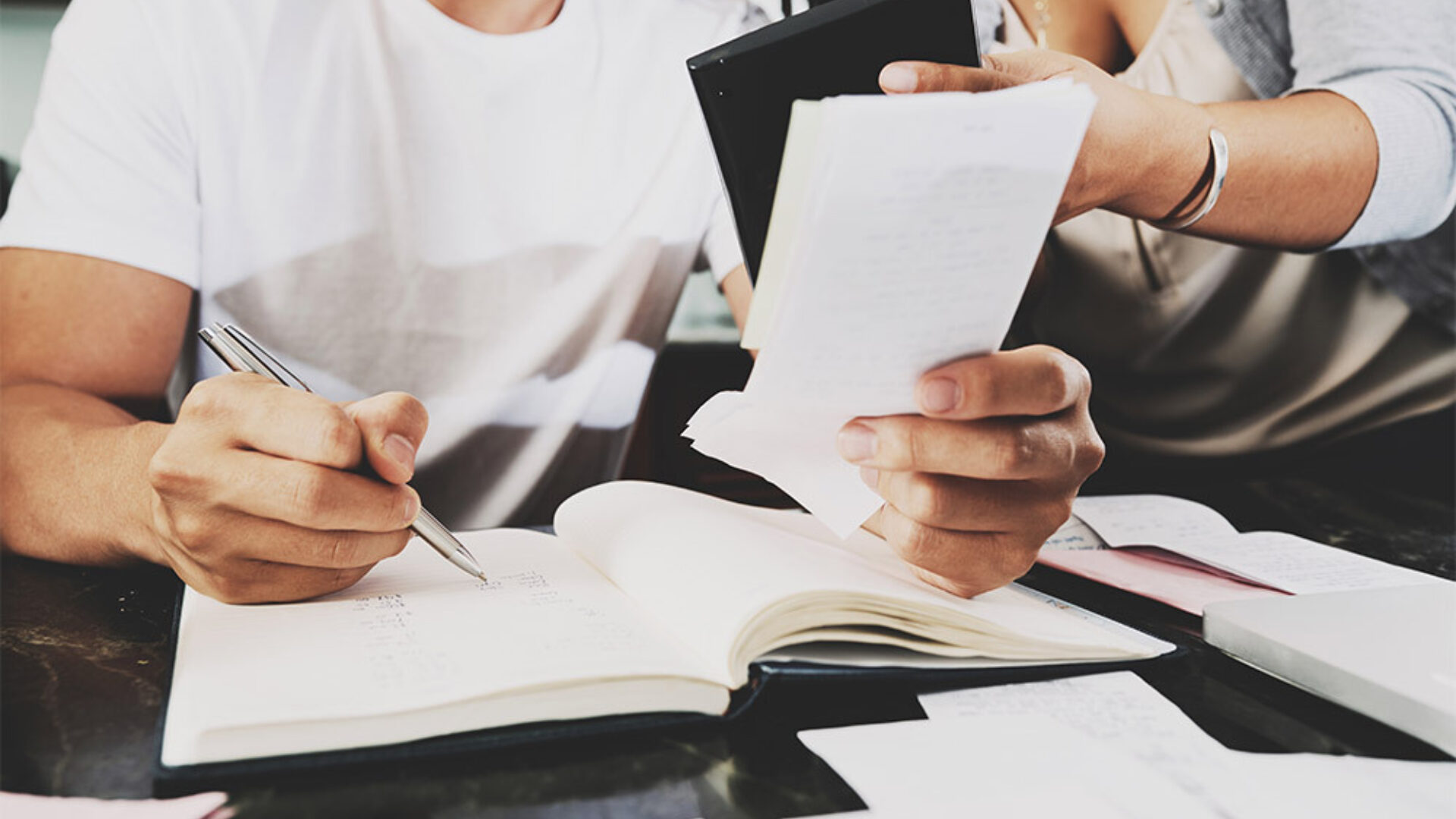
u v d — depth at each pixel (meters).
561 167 1.15
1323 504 0.96
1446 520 0.88
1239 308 1.46
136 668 0.49
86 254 0.92
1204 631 0.55
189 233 1.01
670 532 0.57
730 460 0.51
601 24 1.16
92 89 0.97
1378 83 1.02
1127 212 0.76
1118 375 1.50
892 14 0.59
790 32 0.58
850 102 0.33
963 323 0.43
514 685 0.40
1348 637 0.50
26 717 0.43
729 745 0.42
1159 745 0.42
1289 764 0.40
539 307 1.16
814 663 0.46
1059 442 0.50
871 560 0.60
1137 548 0.76
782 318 0.38
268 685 0.40
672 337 1.66
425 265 1.12
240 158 1.04
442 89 1.10
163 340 0.97
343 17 1.07
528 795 0.37
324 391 1.11
